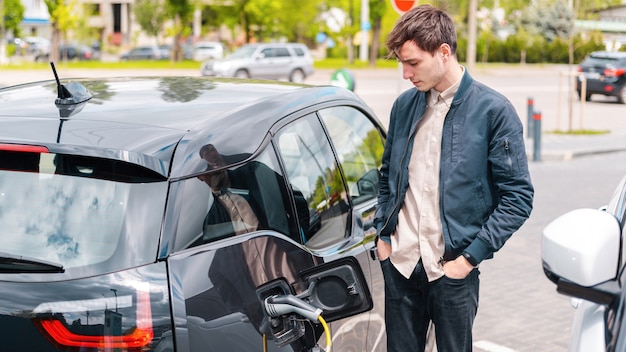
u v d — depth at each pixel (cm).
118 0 8769
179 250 264
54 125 288
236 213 291
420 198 335
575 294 223
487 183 326
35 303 248
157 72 4191
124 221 262
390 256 344
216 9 5769
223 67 3491
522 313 648
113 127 288
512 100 2714
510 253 827
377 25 5350
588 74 2681
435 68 319
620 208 306
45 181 271
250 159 299
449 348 340
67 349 245
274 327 288
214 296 266
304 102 364
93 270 254
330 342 299
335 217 360
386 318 354
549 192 1161
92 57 6366
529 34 6272
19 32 5903
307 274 302
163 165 269
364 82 3612
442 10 321
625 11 3544
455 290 331
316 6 5797
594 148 1562
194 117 304
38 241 261
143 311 250
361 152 412
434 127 329
